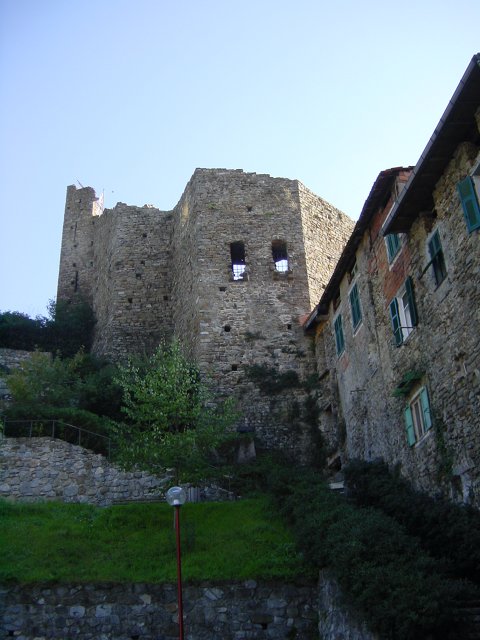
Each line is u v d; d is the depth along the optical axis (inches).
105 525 890.7
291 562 775.7
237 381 1317.7
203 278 1429.6
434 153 754.8
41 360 1348.4
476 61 641.0
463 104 694.5
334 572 703.1
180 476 957.2
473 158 727.1
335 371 1213.1
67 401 1262.3
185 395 1019.9
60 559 801.6
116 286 1681.8
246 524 884.6
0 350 1513.3
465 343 730.2
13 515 906.7
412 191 804.0
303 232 1494.8
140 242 1739.7
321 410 1256.2
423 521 741.3
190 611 743.1
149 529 885.8
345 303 1139.9
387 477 891.4
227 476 1068.5
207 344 1355.8
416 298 849.5
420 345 837.8
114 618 740.0
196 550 829.2
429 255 814.5
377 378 984.9
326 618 710.5
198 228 1486.2
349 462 1007.6
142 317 1644.9
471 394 718.5
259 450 1234.0
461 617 581.0
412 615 571.8
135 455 955.3
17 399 1228.5
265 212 1508.4
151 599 749.9
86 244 1982.0
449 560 660.7
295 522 856.9
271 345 1353.3
